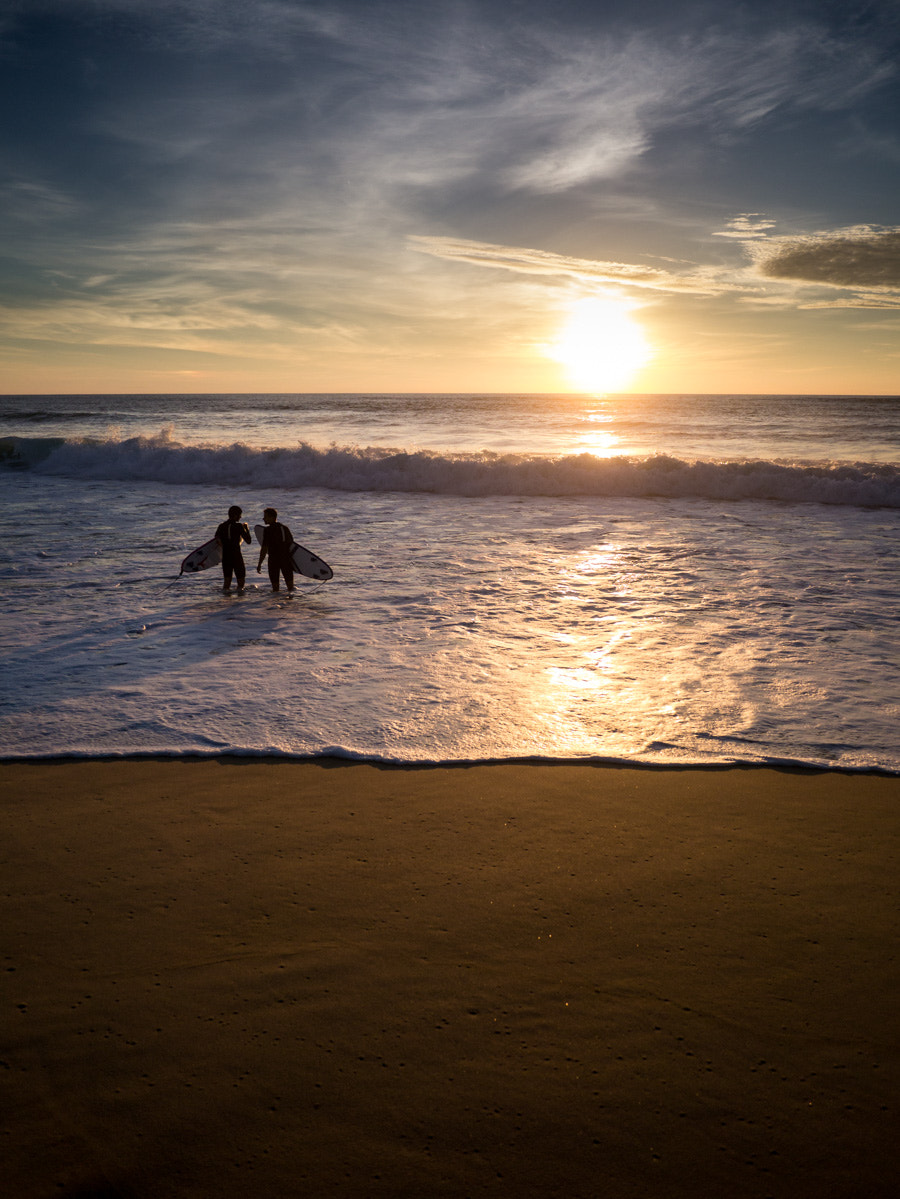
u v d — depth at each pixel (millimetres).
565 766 4836
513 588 9789
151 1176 2236
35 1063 2617
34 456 24000
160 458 22281
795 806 4328
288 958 3125
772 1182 2211
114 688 6156
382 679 6387
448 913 3400
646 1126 2385
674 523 15047
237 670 6609
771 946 3182
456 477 19766
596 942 3209
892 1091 2498
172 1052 2664
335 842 3979
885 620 8141
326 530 14227
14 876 3672
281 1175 2236
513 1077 2564
